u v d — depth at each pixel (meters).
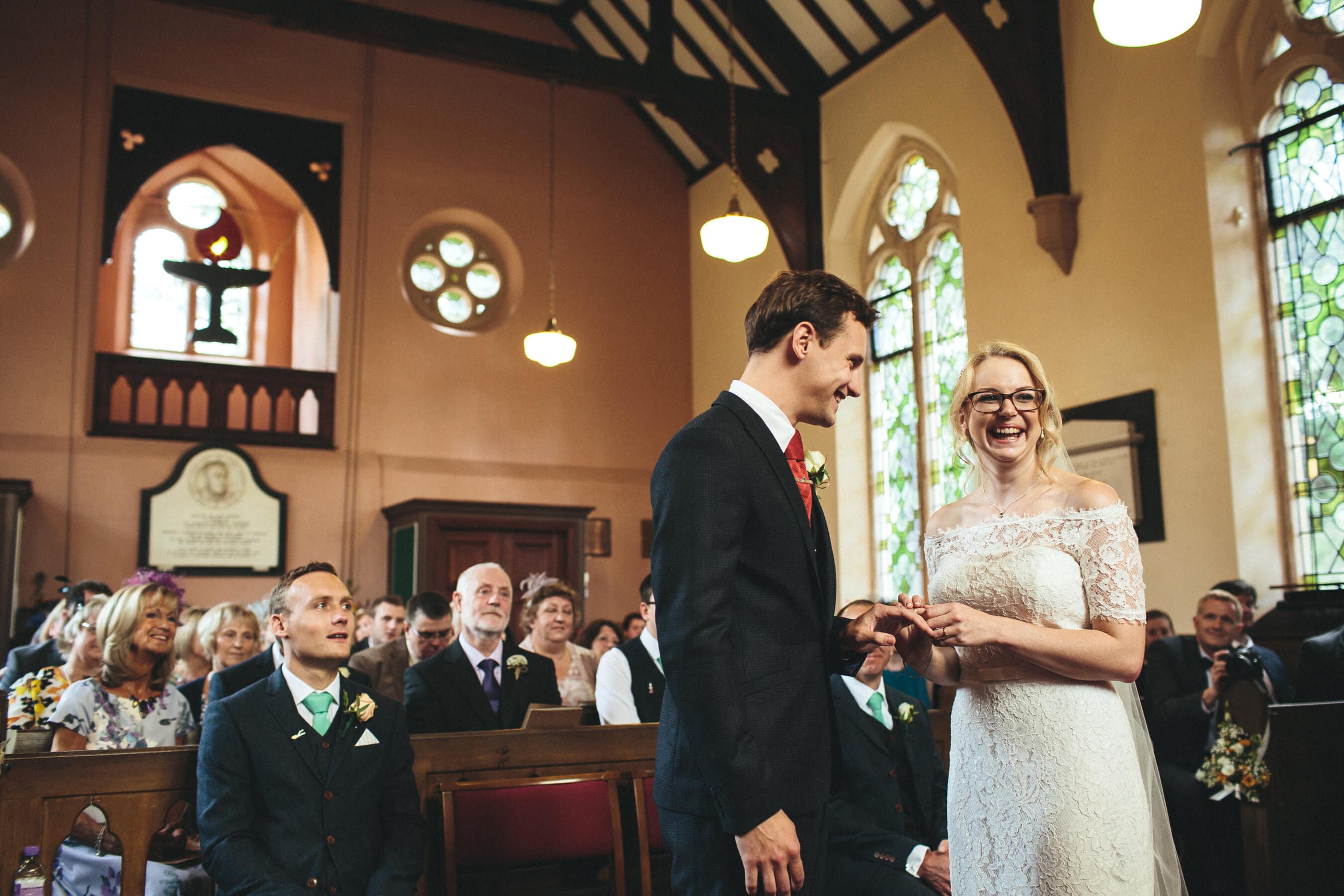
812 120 11.79
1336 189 7.16
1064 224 8.45
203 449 11.35
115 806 3.28
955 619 2.39
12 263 10.92
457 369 12.72
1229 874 5.09
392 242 12.60
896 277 11.07
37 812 3.19
